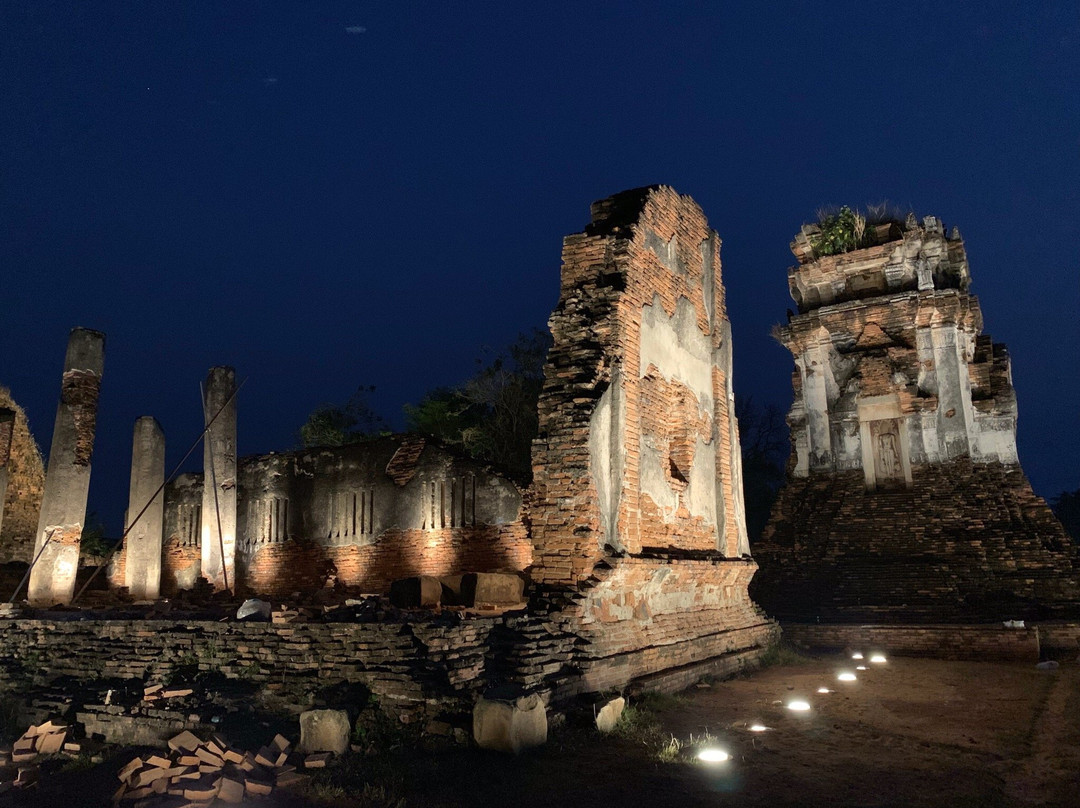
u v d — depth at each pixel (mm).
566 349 13555
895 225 28703
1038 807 7082
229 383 23031
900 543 24594
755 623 17281
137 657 11867
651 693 11609
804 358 29453
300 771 8125
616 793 7438
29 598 17516
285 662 10547
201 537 24422
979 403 26234
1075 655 17359
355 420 36750
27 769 8492
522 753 8516
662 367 15094
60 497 18094
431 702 9156
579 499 12203
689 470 15812
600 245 14117
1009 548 22750
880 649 18312
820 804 7152
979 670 15469
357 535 22875
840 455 28125
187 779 7738
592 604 11945
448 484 21344
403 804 7133
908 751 8984
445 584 14414
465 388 32875
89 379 19125
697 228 17703
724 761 8484
